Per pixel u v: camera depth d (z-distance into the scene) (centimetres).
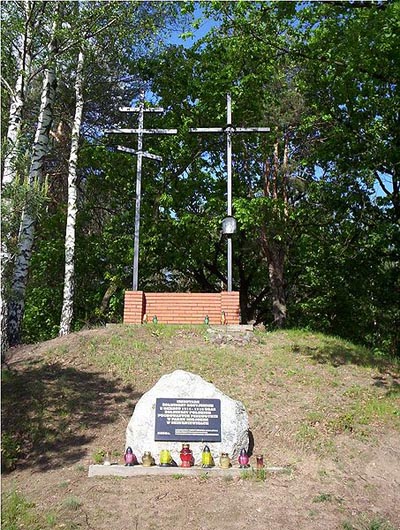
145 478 782
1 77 1296
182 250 2136
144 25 1720
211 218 2081
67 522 659
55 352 1245
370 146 1809
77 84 1822
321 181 1991
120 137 2159
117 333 1331
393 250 1952
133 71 2156
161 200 1995
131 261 1977
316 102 1844
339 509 709
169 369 1149
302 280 2392
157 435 847
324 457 851
